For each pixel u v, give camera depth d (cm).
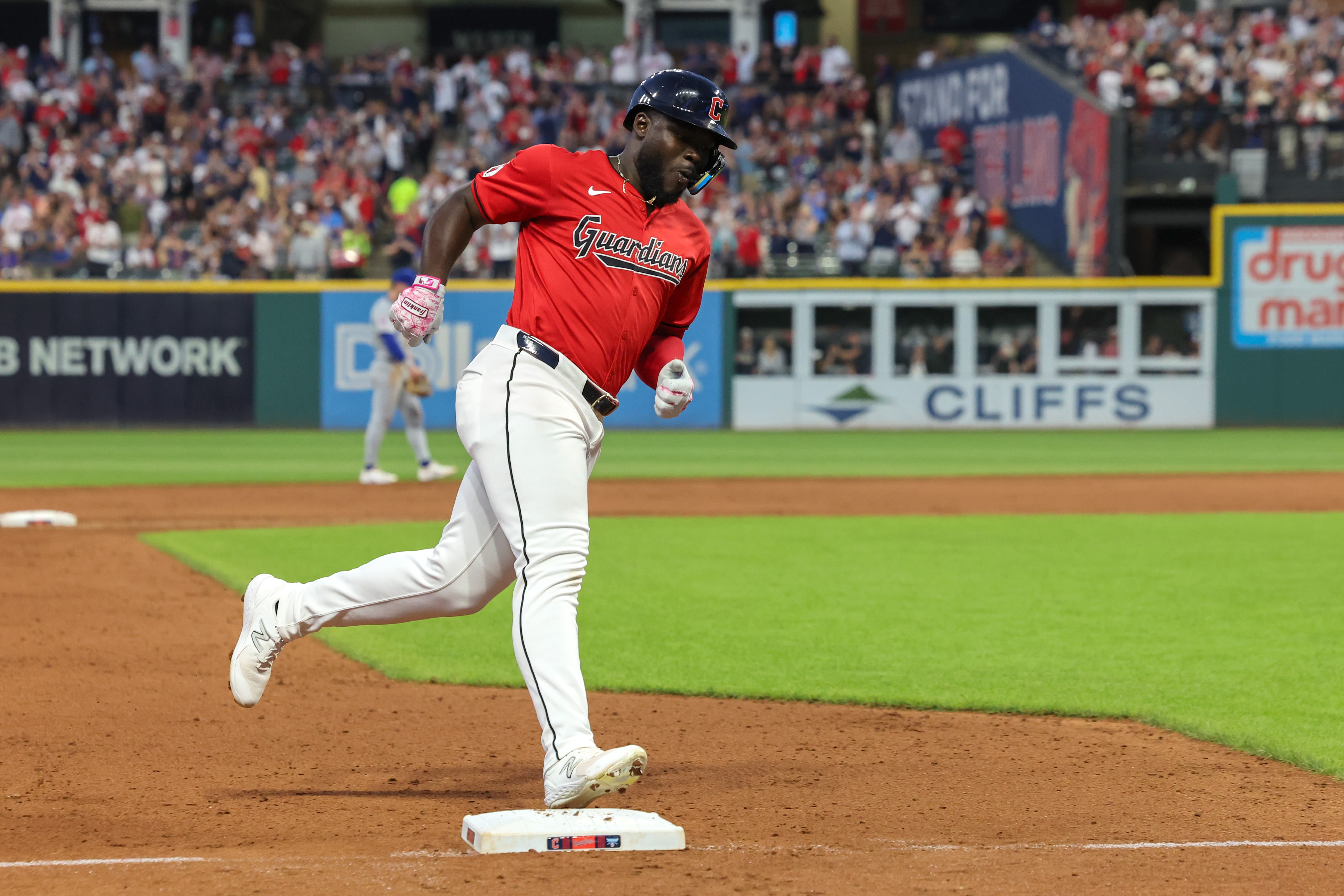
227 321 9262
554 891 1316
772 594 3341
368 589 1638
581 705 1530
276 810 1652
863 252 9738
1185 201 9862
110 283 9169
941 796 1738
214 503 5125
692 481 6231
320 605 1659
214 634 2806
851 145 10675
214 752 1950
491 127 10744
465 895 1305
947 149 10912
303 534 4306
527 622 1541
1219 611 3122
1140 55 10612
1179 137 9762
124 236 9606
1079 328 9512
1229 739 2031
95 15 12025
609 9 12688
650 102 1552
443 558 1605
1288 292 9488
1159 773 1859
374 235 10131
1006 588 3428
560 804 1507
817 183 10275
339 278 9406
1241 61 10675
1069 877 1388
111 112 10538
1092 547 4166
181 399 9269
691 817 1627
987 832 1569
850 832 1562
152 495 5416
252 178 9888
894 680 2445
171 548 3956
